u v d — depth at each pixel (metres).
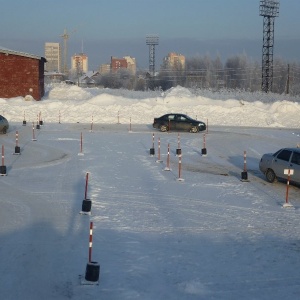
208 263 10.92
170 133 39.22
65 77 156.50
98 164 23.47
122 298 8.98
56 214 14.63
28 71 58.72
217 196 17.59
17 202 15.95
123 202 16.33
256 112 53.59
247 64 133.62
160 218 14.52
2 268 10.18
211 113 53.41
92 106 52.31
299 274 10.41
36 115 49.28
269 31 81.56
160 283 9.72
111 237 12.58
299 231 13.61
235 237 12.91
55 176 20.33
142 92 77.94
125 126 44.53
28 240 12.08
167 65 155.75
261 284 9.81
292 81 122.31
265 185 19.83
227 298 9.09
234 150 30.41
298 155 19.34
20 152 26.56
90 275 9.58
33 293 9.03
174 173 21.88
